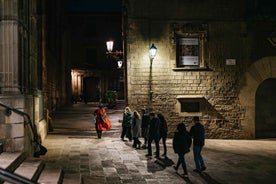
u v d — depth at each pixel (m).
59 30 33.50
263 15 17.20
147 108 16.75
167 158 12.18
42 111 16.16
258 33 17.52
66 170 9.93
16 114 8.88
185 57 17.20
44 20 20.06
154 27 16.88
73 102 42.22
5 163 7.04
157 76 16.83
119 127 20.53
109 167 10.66
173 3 16.97
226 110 17.31
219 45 17.31
